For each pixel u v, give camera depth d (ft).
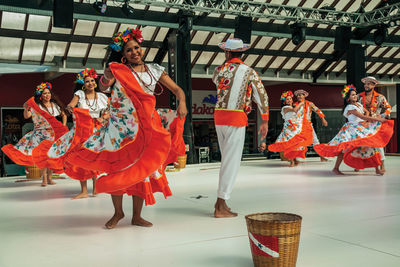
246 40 35.27
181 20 34.94
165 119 11.85
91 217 12.78
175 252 8.86
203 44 42.39
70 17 28.71
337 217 12.03
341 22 38.63
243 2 34.37
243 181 21.15
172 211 13.48
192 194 17.13
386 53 51.44
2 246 9.66
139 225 11.50
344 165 29.76
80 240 10.05
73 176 16.07
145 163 10.25
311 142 28.76
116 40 10.52
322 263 7.90
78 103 15.60
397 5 36.70
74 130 14.49
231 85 12.60
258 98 12.60
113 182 10.17
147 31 38.88
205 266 7.92
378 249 8.80
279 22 41.11
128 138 10.46
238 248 9.10
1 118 48.93
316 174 24.03
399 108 51.96
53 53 40.06
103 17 32.12
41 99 19.63
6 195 17.97
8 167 48.70
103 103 16.03
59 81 50.14
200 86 57.16
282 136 28.71
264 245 7.15
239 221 11.87
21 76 49.83
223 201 12.50
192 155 37.60
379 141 22.25
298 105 28.32
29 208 14.64
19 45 38.40
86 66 41.42
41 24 35.76
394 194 16.19
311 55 47.70
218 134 12.87
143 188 10.80
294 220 7.14
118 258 8.50
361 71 44.29
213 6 34.27
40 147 18.93
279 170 26.84
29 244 9.80
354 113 21.99
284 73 51.31
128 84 9.84
